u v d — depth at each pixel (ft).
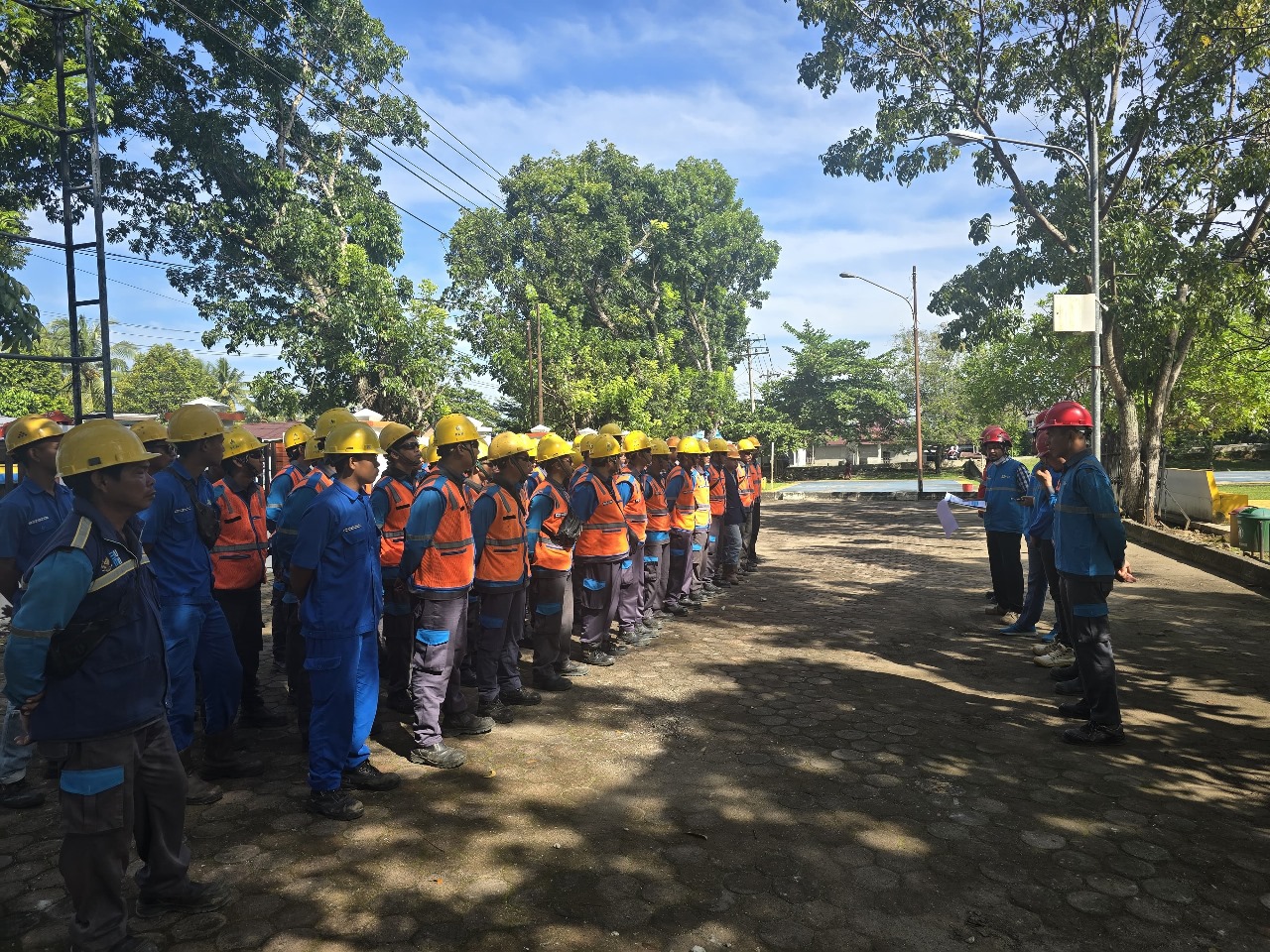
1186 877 11.43
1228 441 137.59
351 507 13.60
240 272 73.36
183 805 10.30
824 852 12.14
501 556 17.94
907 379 178.60
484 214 91.40
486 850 12.20
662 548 28.43
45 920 10.41
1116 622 27.66
